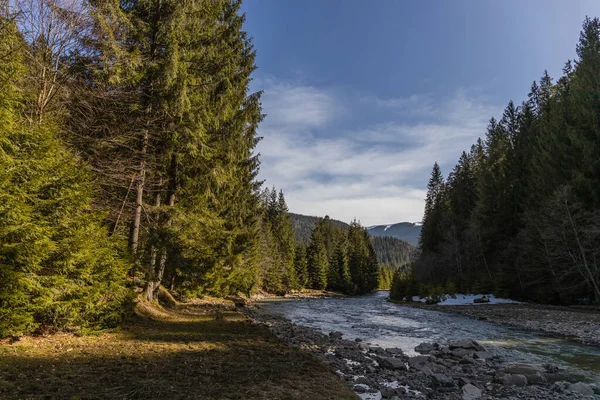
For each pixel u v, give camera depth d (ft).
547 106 143.33
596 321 61.77
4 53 28.30
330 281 291.79
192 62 45.75
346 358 34.86
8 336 24.12
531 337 52.54
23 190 24.47
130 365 21.93
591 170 87.04
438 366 34.01
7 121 25.09
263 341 36.58
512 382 28.43
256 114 61.93
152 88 41.88
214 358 26.32
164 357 25.05
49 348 23.77
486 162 189.67
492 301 116.57
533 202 122.31
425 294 152.97
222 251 71.46
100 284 28.94
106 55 36.01
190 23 44.21
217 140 52.19
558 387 27.43
